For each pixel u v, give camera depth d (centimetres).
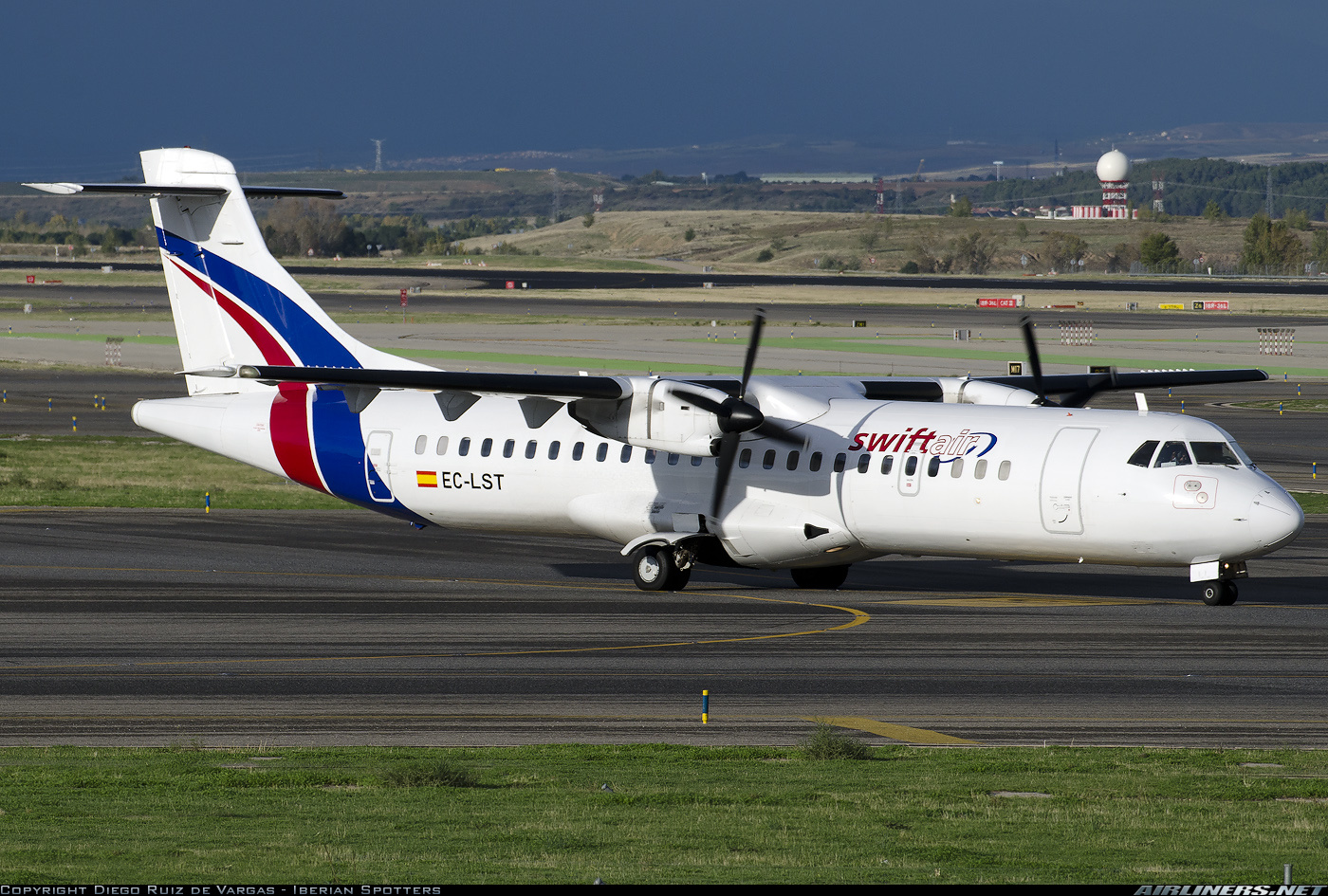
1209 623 9300
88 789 5081
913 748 5969
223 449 12488
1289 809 4791
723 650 8400
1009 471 9900
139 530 13775
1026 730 6406
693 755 5800
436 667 7894
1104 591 10819
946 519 10081
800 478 10569
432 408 12000
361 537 13625
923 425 10388
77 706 6900
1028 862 4019
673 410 10331
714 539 10912
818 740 5834
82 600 10075
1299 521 9319
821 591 10881
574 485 11281
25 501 15725
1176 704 6938
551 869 3903
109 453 19900
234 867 3897
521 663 8031
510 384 10225
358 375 10081
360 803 4838
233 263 12225
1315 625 9206
